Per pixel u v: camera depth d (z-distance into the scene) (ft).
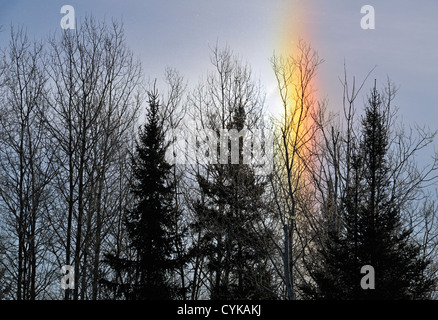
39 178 96.37
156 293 85.76
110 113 98.27
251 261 82.74
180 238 93.86
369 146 59.82
